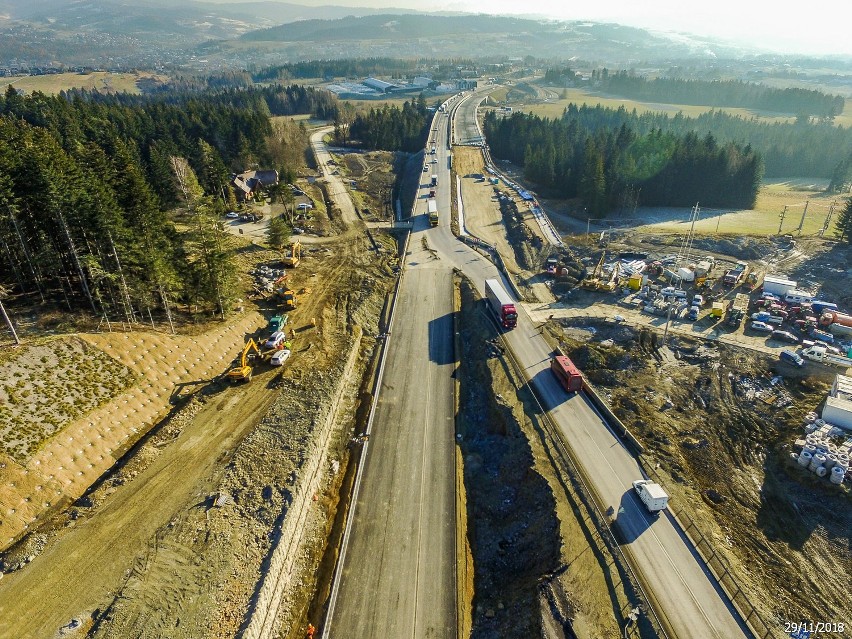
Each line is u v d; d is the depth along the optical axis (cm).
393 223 9681
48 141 5641
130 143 9456
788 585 3275
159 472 3988
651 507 3659
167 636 2881
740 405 4903
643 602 3086
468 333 6294
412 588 3438
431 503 4059
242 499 3803
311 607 3403
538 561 3528
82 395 4291
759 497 3969
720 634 2914
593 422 4647
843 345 5572
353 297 6975
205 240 5844
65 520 3547
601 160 9631
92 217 4859
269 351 5631
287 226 8531
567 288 7244
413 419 4934
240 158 11788
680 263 7525
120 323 5206
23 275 5438
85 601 3033
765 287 6606
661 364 5541
